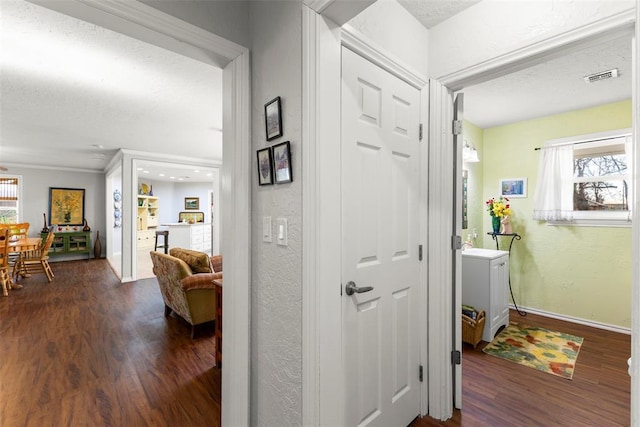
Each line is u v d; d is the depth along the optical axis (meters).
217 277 3.12
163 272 3.41
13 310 3.86
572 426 1.81
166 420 1.87
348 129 1.40
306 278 1.20
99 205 8.11
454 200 1.93
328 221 1.21
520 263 3.87
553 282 3.62
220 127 4.14
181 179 10.31
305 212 1.20
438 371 1.87
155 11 1.22
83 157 6.34
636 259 0.58
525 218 3.82
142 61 2.40
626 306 3.17
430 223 1.89
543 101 3.20
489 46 1.63
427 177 1.90
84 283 5.30
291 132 1.28
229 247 1.53
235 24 1.48
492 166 4.09
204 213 11.00
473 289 3.06
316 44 1.18
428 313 1.91
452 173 1.90
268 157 1.39
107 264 7.07
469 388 2.20
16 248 4.81
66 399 2.06
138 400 2.06
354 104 1.44
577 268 3.46
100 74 2.61
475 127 4.00
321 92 1.18
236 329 1.50
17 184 7.08
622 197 3.19
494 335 3.05
